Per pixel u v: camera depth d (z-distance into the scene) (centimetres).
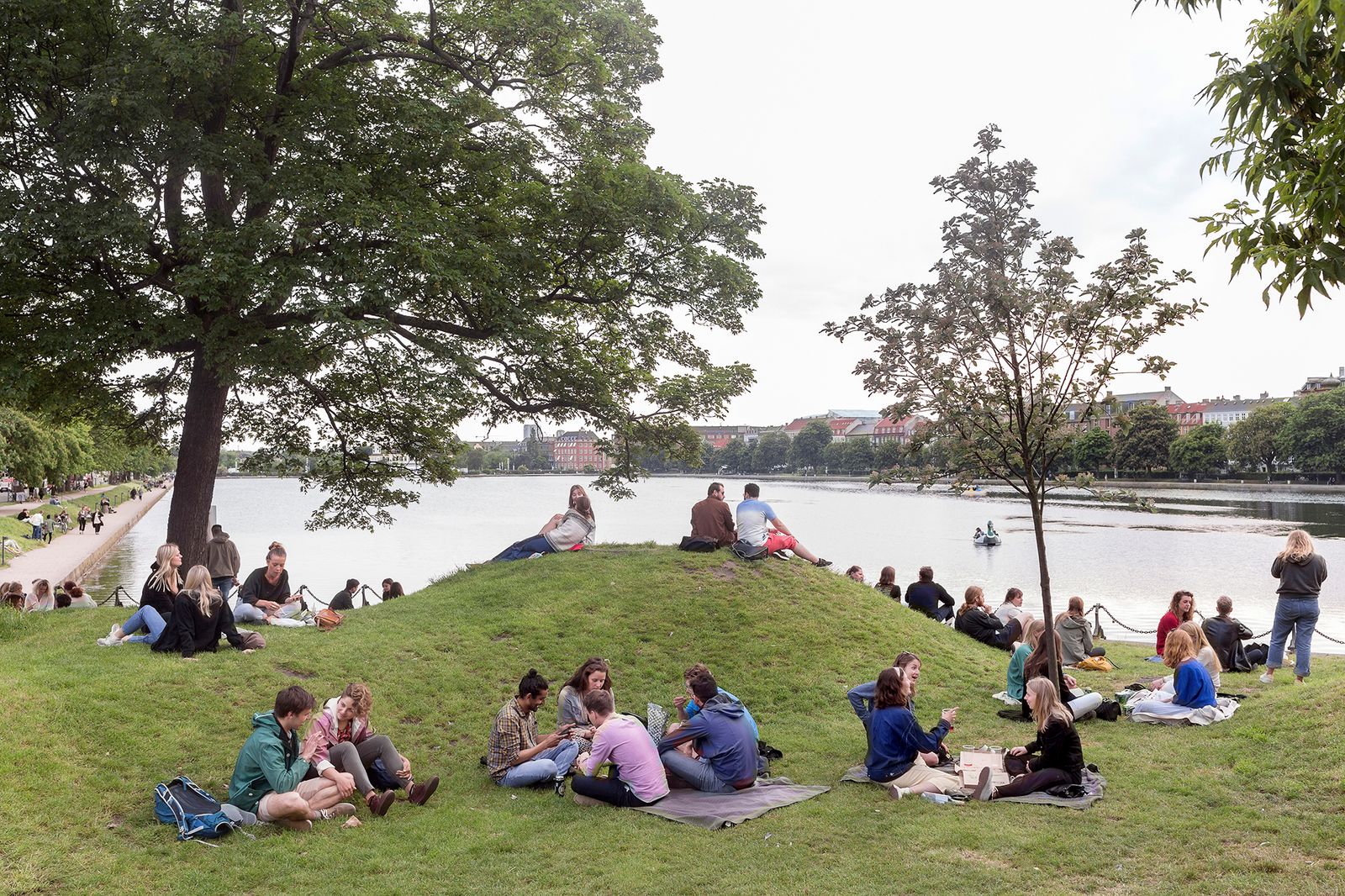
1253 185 541
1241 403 19488
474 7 1773
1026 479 1077
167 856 722
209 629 1164
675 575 1571
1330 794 797
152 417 2095
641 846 745
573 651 1313
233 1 1617
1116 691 1364
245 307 1552
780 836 764
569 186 1897
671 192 1825
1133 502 970
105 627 1305
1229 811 782
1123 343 987
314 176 1557
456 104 1680
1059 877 667
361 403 2053
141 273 1642
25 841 714
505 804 865
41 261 1477
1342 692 1034
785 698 1247
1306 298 509
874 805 844
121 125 1412
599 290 1931
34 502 8469
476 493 17062
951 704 1258
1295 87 498
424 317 1788
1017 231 1020
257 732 809
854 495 15388
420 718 1095
